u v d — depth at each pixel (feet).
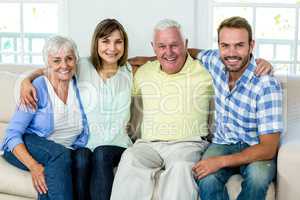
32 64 10.21
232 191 7.46
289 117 8.75
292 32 10.68
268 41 10.80
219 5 10.66
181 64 8.58
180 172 7.43
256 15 10.73
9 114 9.70
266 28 10.76
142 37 10.63
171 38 8.33
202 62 8.68
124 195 7.61
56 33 11.61
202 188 7.38
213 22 10.82
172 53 8.38
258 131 7.75
